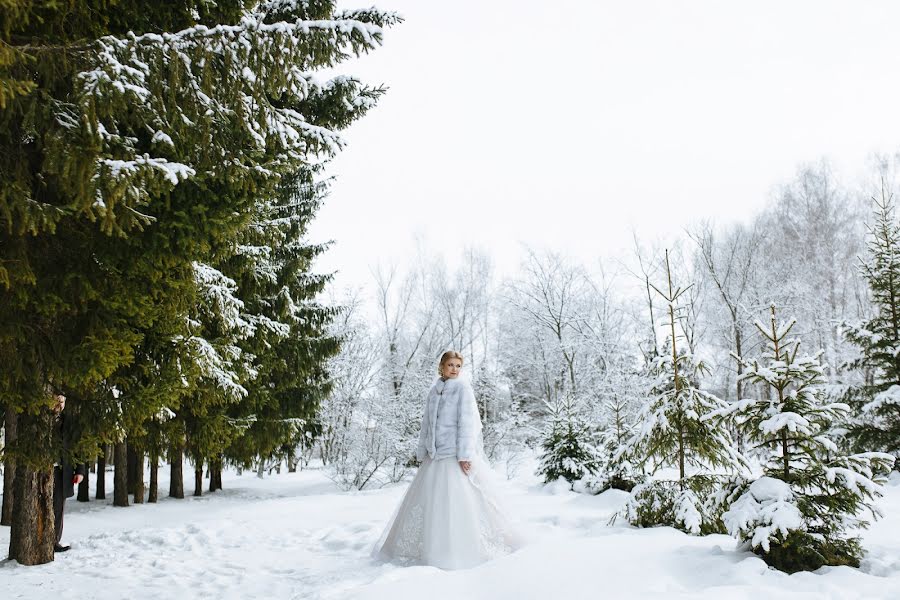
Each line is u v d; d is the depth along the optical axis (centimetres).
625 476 880
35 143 379
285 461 2283
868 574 361
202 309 764
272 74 369
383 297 3250
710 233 2541
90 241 422
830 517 395
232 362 964
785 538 379
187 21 457
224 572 483
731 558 385
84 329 452
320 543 588
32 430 483
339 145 456
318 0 775
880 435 1034
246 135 409
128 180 332
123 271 445
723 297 2462
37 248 407
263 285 1102
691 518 498
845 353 2103
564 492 1005
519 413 1906
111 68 325
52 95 361
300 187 1389
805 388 439
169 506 1084
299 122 442
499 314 3369
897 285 1085
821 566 371
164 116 360
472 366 3425
